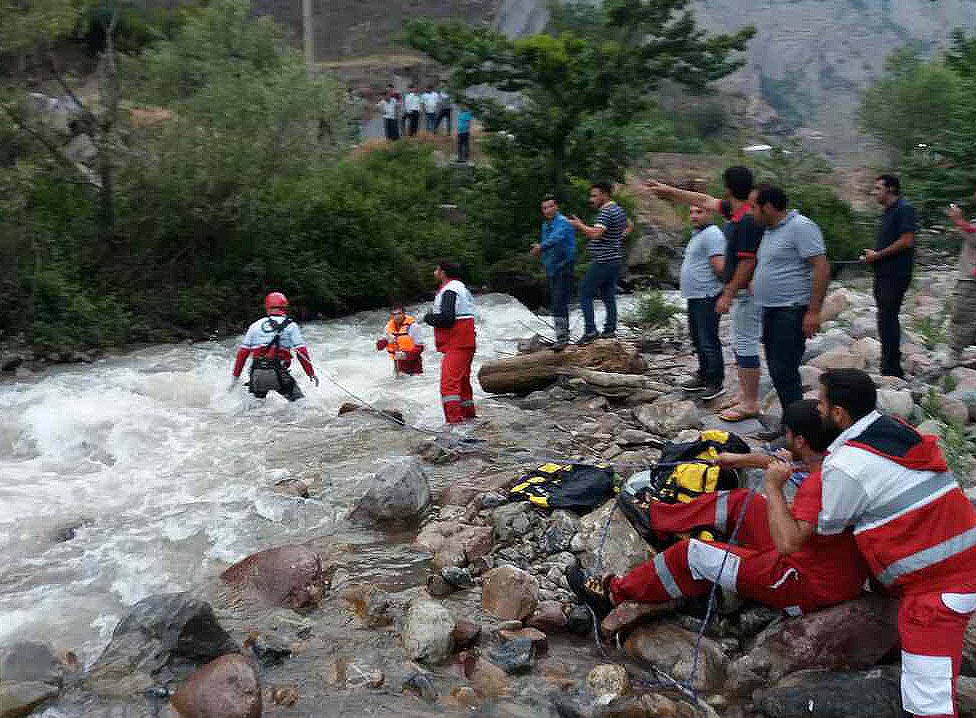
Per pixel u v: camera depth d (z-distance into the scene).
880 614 3.84
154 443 7.78
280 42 16.84
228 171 14.36
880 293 7.89
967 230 8.20
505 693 3.92
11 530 5.80
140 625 4.18
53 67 13.73
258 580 4.90
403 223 18.02
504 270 17.78
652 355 10.25
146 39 26.83
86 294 13.41
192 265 14.88
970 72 24.77
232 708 3.61
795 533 3.74
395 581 4.98
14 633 4.45
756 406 7.25
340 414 8.58
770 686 3.86
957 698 3.63
